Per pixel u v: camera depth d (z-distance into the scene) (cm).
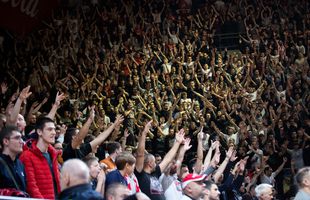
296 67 3216
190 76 2966
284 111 2808
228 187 1480
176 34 3419
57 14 3619
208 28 3562
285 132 2709
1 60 3322
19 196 834
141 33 3484
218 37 3562
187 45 3319
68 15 3575
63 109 2780
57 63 3275
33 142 957
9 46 3400
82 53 3297
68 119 2673
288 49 3369
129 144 2433
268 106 2917
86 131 1090
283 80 3095
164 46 3259
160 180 1266
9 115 1090
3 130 885
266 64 3206
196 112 2702
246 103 2845
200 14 3612
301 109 2905
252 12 3612
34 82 3112
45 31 3481
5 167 865
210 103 2791
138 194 747
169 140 2503
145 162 1201
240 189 1758
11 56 3350
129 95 2900
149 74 2975
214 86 2920
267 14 3619
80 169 730
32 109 1541
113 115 2725
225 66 3130
